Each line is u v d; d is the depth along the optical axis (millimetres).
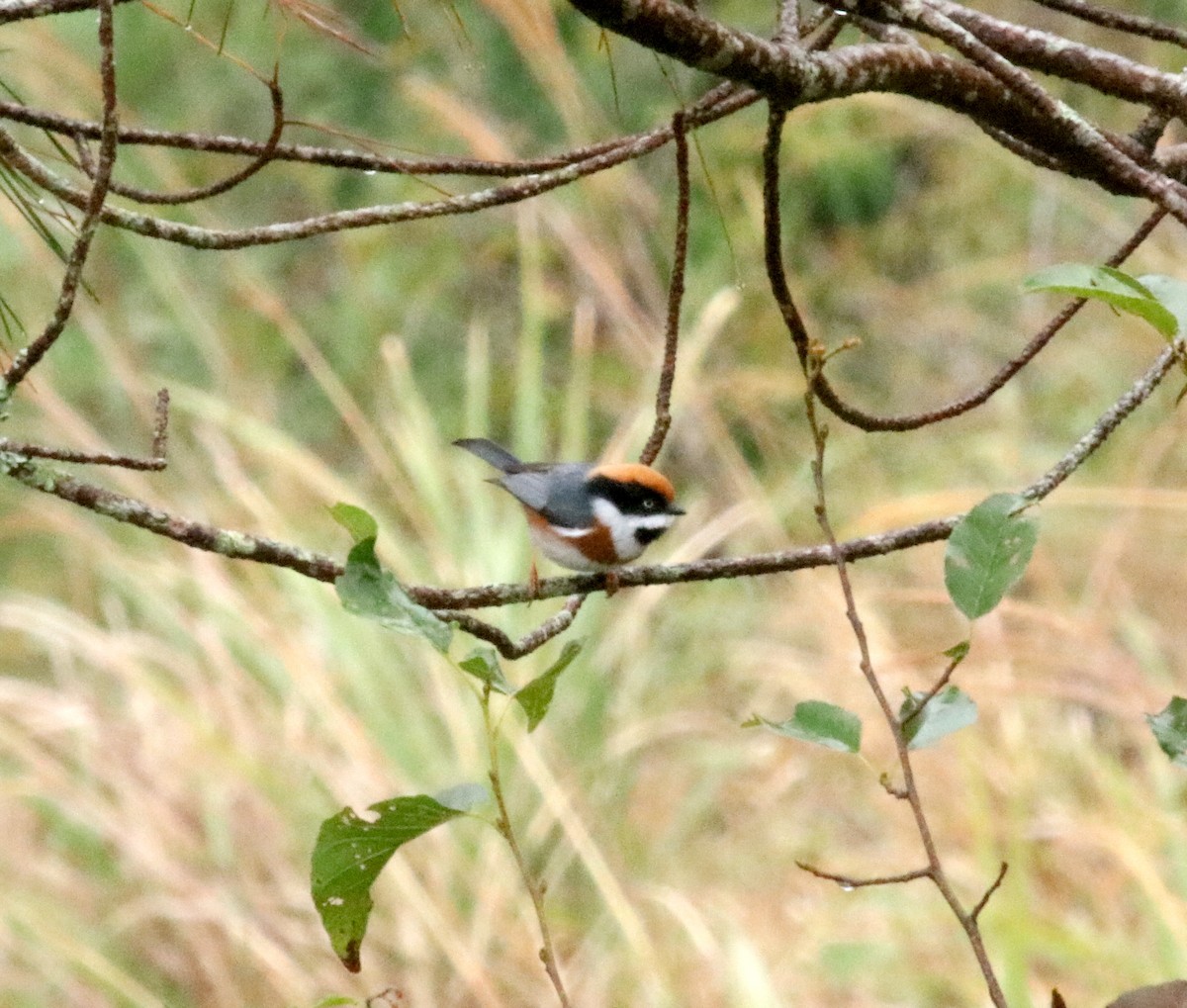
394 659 11375
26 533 14523
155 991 9828
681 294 5137
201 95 15711
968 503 12922
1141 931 9680
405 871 9969
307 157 4707
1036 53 4371
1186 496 12531
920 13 3676
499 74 15133
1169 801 10484
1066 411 15352
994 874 9391
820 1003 9578
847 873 10719
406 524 14406
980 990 9227
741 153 16438
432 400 16016
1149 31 4660
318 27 4535
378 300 16484
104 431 14656
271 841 10453
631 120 15320
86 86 13797
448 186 14984
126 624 12750
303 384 16250
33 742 11438
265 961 9672
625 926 9609
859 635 3307
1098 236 16578
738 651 12922
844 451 15555
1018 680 11281
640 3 3352
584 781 11188
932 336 16844
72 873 10539
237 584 12047
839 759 11867
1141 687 10828
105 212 4305
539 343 12992
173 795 10555
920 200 17797
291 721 10898
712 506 15484
